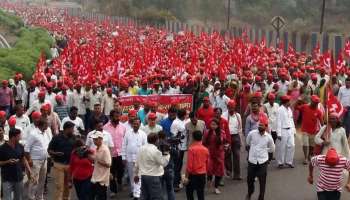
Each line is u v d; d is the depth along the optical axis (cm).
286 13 7750
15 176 1112
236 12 8512
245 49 3278
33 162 1211
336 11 6956
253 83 1980
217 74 2270
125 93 1827
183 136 1323
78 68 2466
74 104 1803
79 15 12731
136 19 9362
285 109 1541
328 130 1203
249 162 1227
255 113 1404
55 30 7406
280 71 1998
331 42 3797
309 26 6938
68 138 1192
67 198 1212
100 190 1141
